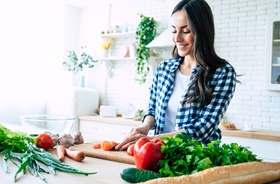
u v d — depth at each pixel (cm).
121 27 411
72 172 89
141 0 411
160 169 82
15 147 109
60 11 431
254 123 321
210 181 69
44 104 407
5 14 350
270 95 313
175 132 128
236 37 333
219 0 343
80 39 467
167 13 387
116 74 430
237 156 90
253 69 323
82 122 387
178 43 143
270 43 291
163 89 156
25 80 378
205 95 133
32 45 386
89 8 460
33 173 87
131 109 392
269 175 82
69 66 420
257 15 322
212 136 140
